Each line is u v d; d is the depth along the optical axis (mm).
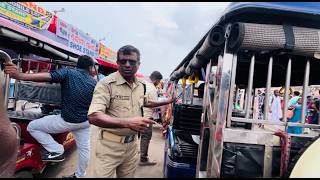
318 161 1674
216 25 2045
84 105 3854
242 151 1900
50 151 4008
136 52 2607
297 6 1826
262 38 1771
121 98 2607
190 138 3748
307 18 1943
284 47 1788
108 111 2631
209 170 1936
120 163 2771
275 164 1935
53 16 9555
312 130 2176
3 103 1749
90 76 3998
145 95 2902
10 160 1746
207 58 2666
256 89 4047
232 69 1913
